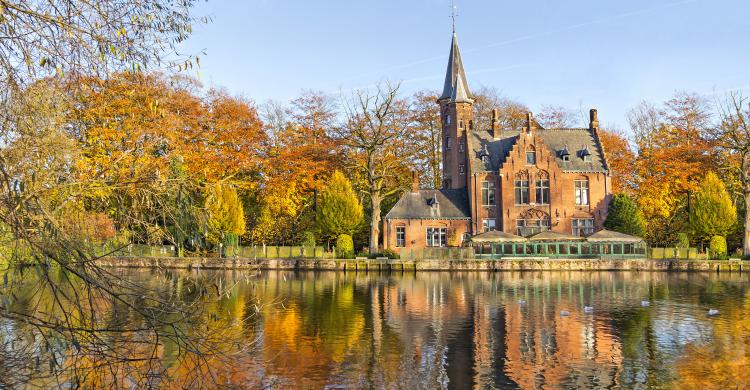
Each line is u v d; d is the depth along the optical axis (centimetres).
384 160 5622
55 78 870
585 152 5462
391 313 2431
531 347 1847
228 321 2123
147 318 888
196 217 986
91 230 927
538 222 5359
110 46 824
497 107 6894
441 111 6053
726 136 5009
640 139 6519
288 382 1474
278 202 5484
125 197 950
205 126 5044
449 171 5938
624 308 2562
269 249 4931
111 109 1048
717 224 4944
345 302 2745
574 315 2386
